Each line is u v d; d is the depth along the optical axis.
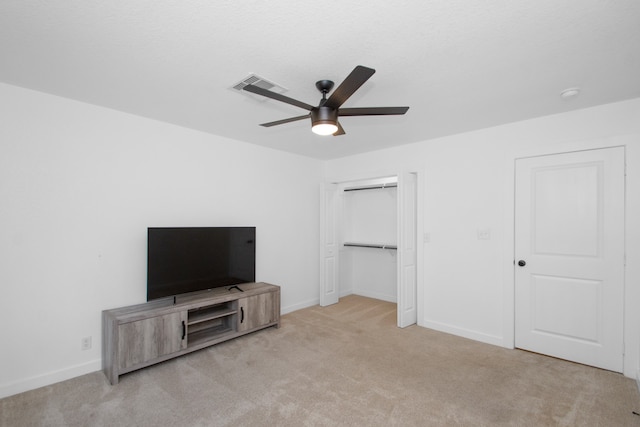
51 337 2.45
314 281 4.82
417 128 3.29
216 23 1.55
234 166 3.75
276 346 3.14
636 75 2.09
